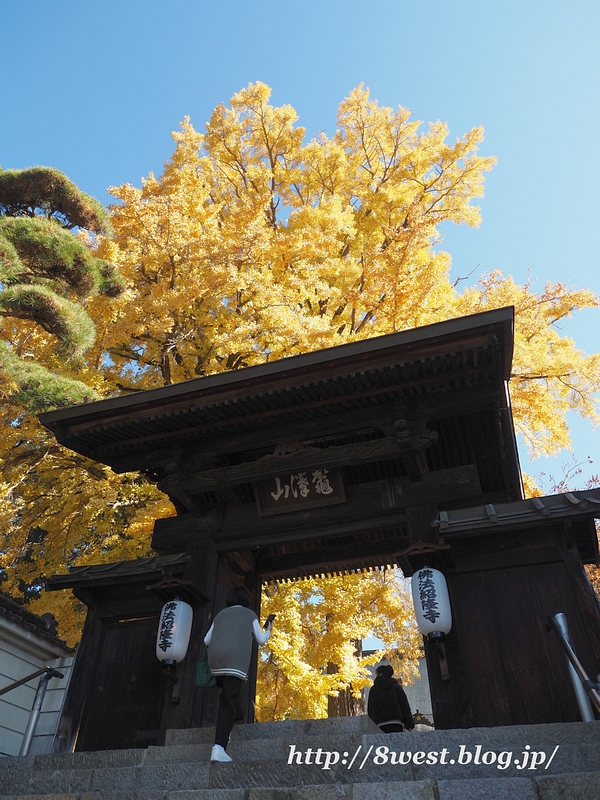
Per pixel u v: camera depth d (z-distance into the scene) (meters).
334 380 7.50
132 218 14.03
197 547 8.30
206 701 7.28
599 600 6.71
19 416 12.16
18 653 9.64
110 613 8.30
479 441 8.64
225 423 8.37
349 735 4.66
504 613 6.69
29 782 4.88
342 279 16.55
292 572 9.70
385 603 13.34
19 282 11.16
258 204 15.17
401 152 20.02
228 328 14.09
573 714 5.97
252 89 19.23
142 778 4.64
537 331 15.05
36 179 12.60
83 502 14.23
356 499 7.99
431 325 7.05
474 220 19.06
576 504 6.55
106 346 12.92
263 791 3.85
